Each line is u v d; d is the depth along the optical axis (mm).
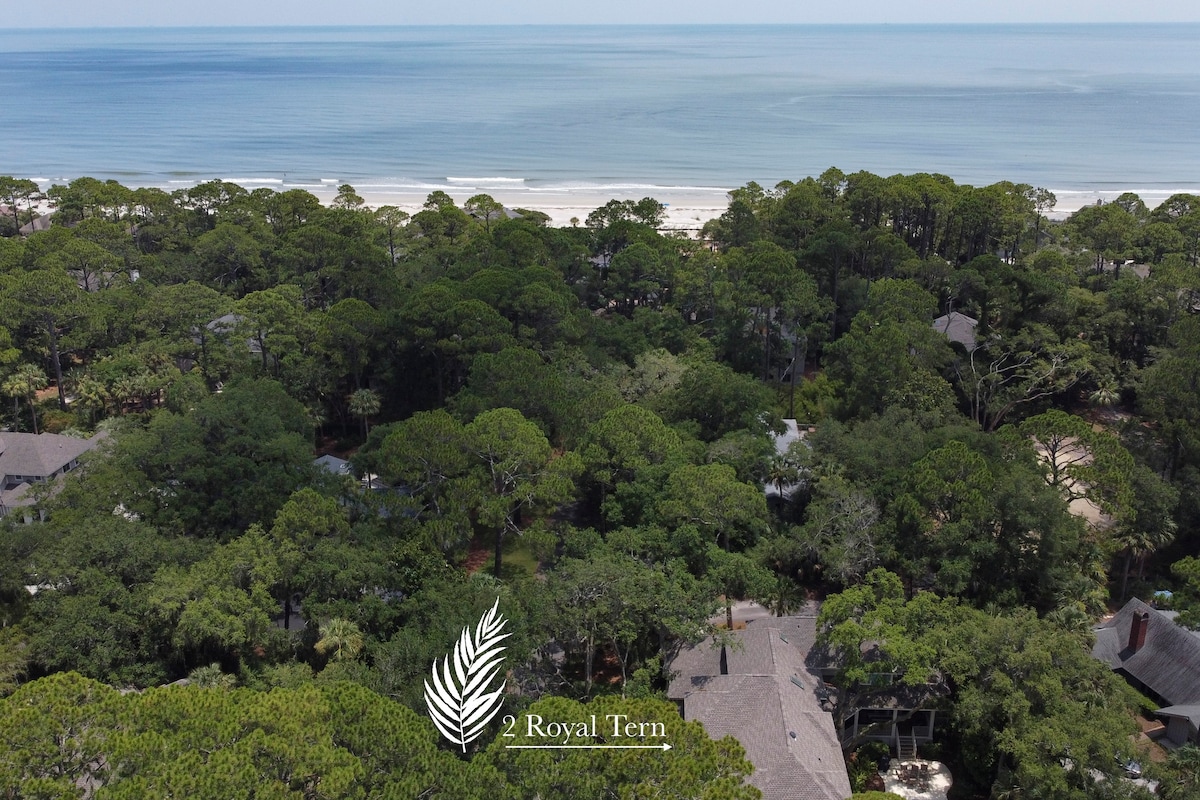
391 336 73062
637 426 54219
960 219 98812
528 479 51781
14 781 26344
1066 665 37031
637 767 27844
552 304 74688
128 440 54406
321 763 27250
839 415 72812
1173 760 36469
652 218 120562
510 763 28969
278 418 57031
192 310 80250
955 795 38625
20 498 53781
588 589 41219
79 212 115750
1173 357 64688
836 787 34938
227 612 41000
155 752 27672
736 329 81750
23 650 39906
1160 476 57562
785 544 51000
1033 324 78250
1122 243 104000
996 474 50375
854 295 87750
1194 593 48812
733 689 39656
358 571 43531
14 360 73312
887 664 39562
